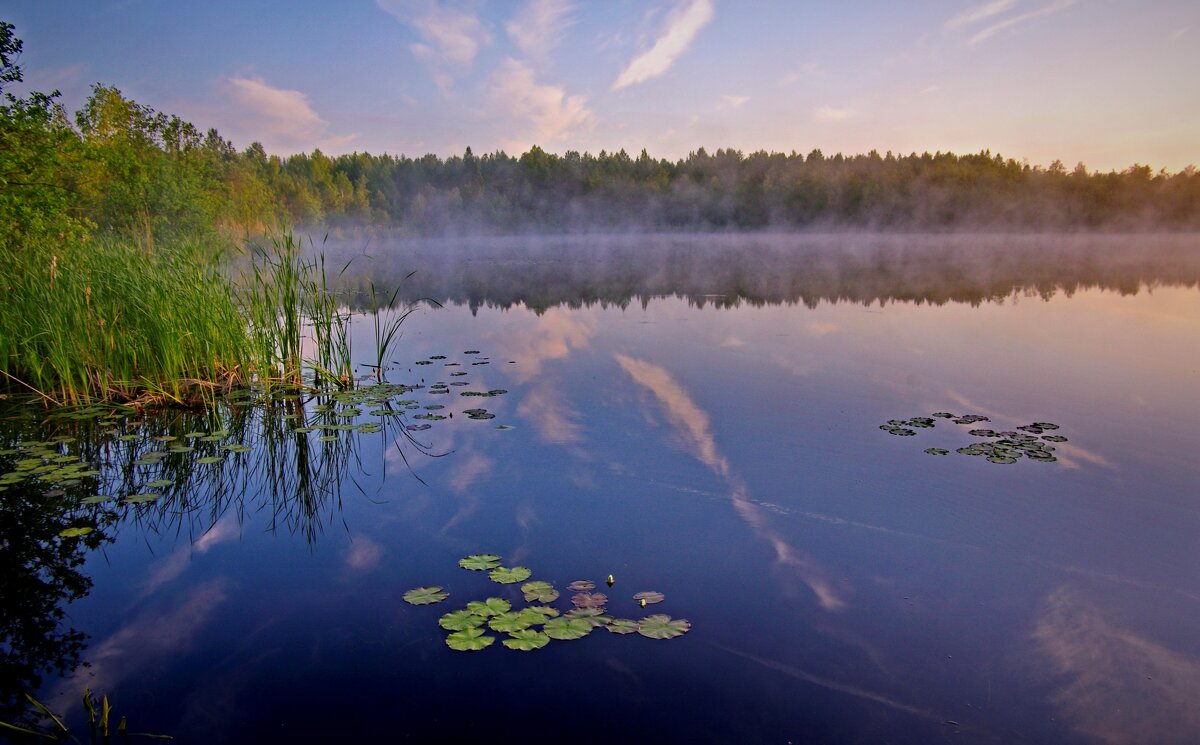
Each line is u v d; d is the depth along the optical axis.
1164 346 10.05
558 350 10.24
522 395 7.50
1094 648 3.05
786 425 6.21
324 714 2.61
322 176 75.94
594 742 2.47
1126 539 4.05
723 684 2.79
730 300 16.44
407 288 20.55
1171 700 2.72
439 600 3.41
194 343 7.55
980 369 8.55
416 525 4.30
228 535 4.21
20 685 2.79
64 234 10.11
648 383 7.98
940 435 5.90
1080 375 8.23
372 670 2.88
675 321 13.04
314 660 2.95
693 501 4.59
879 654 3.00
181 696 2.72
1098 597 3.46
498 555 3.88
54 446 5.84
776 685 2.79
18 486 4.96
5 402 7.16
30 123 9.76
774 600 3.42
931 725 2.58
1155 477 4.93
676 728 2.54
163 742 2.46
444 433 6.14
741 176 97.00
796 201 89.81
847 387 7.67
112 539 4.16
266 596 3.48
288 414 6.86
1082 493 4.67
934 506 4.48
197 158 23.34
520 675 2.84
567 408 6.91
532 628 3.13
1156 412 6.59
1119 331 11.38
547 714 2.61
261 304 8.01
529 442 5.86
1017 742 2.50
